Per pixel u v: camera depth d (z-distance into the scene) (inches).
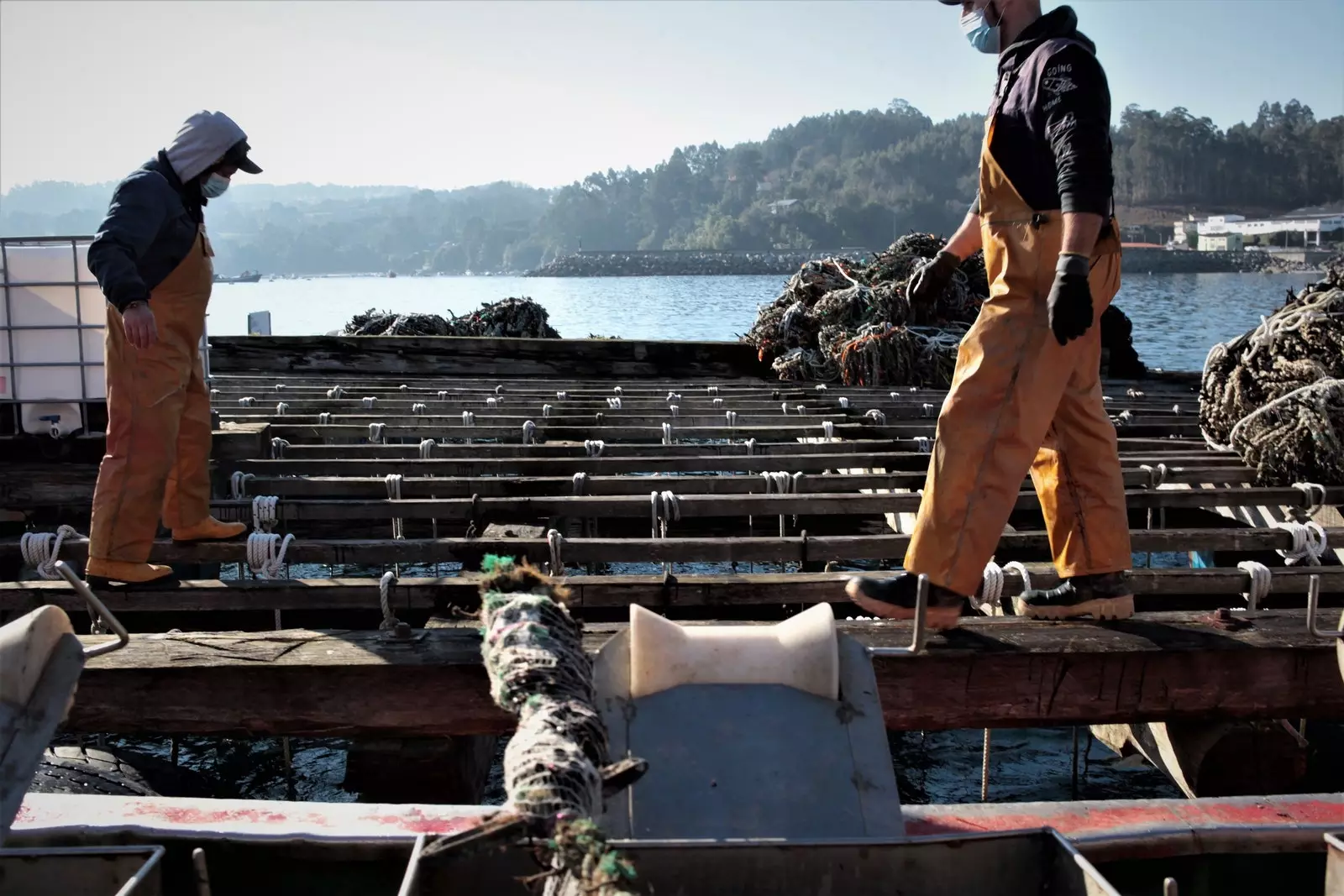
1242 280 4111.7
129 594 199.3
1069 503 178.4
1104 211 147.1
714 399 453.1
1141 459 322.0
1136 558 367.2
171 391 196.1
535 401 468.8
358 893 115.3
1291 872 122.0
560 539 224.4
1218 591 205.0
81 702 170.6
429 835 102.7
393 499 264.2
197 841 114.2
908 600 162.1
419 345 614.5
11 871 106.3
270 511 238.7
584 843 81.8
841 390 498.0
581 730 93.5
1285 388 299.6
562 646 102.8
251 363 612.4
